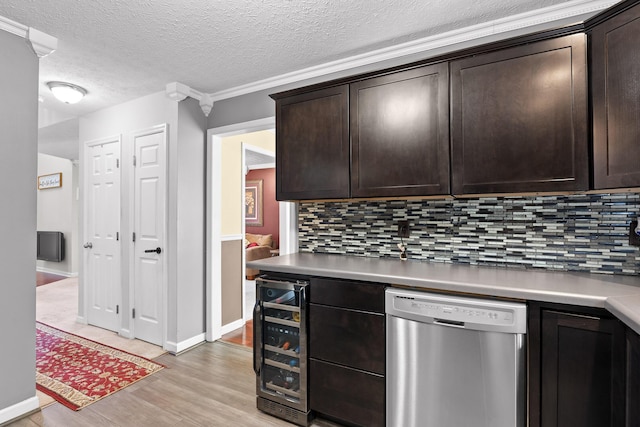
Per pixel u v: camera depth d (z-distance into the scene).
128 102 3.27
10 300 1.99
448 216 2.18
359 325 1.79
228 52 2.33
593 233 1.80
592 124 1.49
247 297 4.91
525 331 1.39
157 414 2.06
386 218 2.39
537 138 1.60
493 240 2.05
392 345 1.68
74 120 3.72
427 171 1.87
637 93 1.32
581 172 1.51
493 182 1.70
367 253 2.46
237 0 1.76
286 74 2.69
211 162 3.16
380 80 2.01
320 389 1.91
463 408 1.50
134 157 3.21
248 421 2.00
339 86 2.15
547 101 1.58
